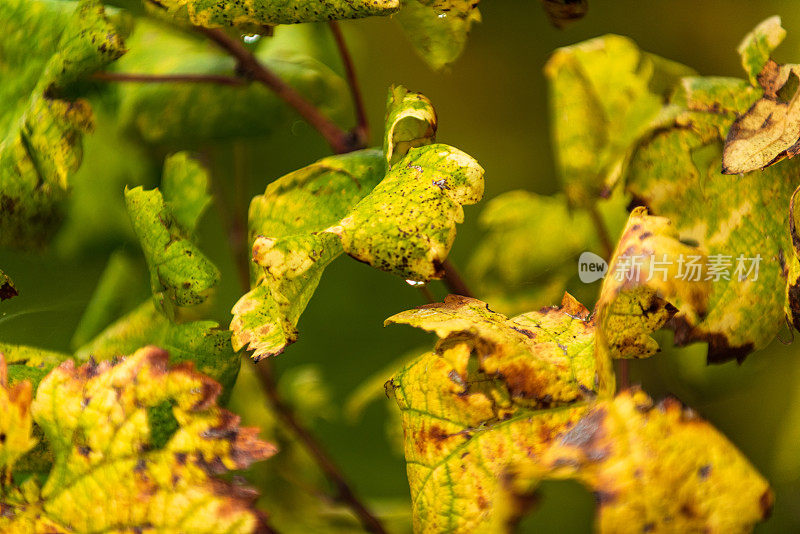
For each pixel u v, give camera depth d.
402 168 0.80
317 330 1.25
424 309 0.81
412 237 0.78
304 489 0.99
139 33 0.95
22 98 0.87
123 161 0.97
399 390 0.80
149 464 0.78
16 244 0.86
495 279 0.99
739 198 0.86
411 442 0.80
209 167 0.97
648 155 0.88
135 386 0.79
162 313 0.85
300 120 1.00
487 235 0.98
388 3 0.80
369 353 1.26
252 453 0.79
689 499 0.77
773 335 0.85
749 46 0.85
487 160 1.36
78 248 0.97
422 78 1.34
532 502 0.77
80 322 0.95
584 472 0.77
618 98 0.91
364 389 1.01
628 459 0.77
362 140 0.91
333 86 0.98
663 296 0.79
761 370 0.97
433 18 0.85
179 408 0.79
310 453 0.97
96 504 0.78
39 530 0.78
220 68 0.94
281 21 0.81
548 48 1.36
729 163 0.83
